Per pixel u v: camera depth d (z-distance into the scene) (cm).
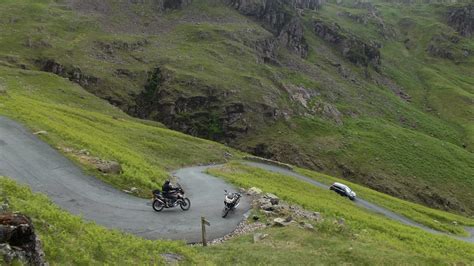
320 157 11462
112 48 14488
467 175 11850
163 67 13838
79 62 12812
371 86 19750
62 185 2775
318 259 2178
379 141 12794
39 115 4769
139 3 19362
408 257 2347
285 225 2716
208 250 2173
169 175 4369
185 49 15900
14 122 4059
